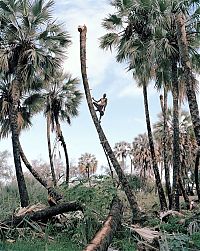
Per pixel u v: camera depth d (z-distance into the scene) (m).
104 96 15.34
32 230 10.87
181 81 20.12
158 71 20.50
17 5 18.31
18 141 18.34
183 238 8.56
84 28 15.37
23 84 19.11
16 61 18.97
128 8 18.73
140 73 19.59
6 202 17.31
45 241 9.70
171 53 17.72
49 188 12.70
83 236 10.13
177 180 18.84
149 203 24.78
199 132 13.13
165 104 23.38
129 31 19.42
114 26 19.89
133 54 18.81
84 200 11.03
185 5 14.88
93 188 11.12
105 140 14.81
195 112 13.31
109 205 11.10
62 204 11.40
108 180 11.55
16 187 23.45
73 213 12.00
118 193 12.67
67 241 10.26
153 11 17.73
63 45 19.55
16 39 18.62
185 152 39.84
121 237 10.27
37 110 22.08
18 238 9.85
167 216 13.44
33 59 17.77
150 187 39.75
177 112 18.77
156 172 20.86
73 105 27.30
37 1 18.59
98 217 10.88
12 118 18.44
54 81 26.28
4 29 18.44
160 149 42.91
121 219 10.84
